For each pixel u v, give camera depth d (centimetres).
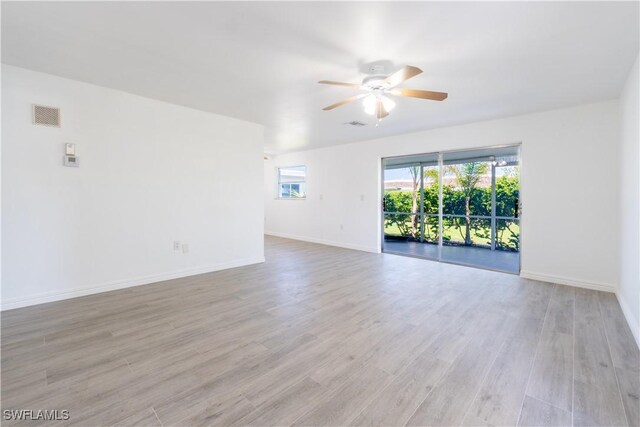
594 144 368
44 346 224
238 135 473
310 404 166
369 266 487
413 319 279
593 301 327
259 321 273
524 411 161
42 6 191
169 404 165
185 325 263
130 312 291
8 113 286
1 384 179
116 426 149
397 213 670
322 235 711
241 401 168
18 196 294
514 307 309
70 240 325
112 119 348
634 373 194
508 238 599
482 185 624
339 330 256
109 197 350
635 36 219
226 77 302
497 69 275
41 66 285
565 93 336
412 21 203
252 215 499
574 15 195
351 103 379
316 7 190
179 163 409
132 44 240
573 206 384
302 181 779
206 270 443
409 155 556
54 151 312
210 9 194
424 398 171
